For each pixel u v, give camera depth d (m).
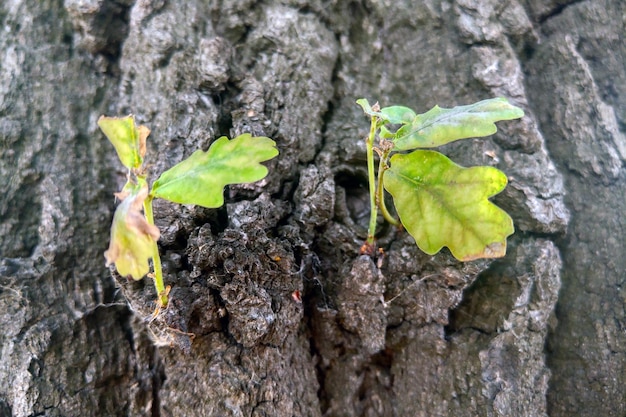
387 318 0.23
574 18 0.26
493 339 0.22
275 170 0.23
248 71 0.25
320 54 0.25
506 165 0.23
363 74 0.26
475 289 0.23
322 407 0.24
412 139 0.20
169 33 0.24
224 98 0.24
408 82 0.25
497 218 0.19
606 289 0.24
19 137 0.24
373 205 0.21
